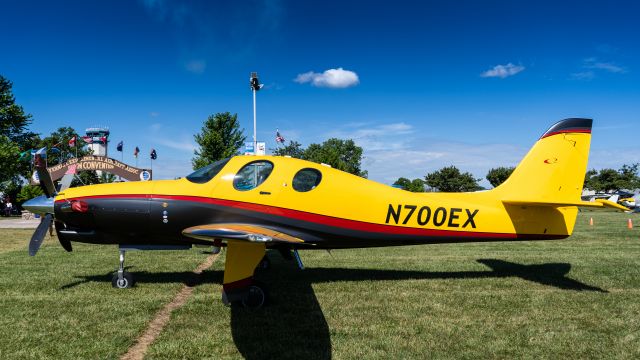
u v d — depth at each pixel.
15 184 41.22
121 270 6.53
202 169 6.57
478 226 6.95
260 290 5.54
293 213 6.30
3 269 7.95
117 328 4.62
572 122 7.21
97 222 6.31
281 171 6.36
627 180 66.38
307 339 4.38
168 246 6.72
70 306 5.45
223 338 4.38
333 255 10.07
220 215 6.21
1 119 41.62
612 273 7.77
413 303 5.72
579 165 7.21
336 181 6.53
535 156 7.20
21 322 4.81
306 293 6.27
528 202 6.66
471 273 7.83
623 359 3.96
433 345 4.24
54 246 11.43
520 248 11.37
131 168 32.84
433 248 11.41
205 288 6.54
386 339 4.39
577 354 4.06
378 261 9.16
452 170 74.94
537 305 5.64
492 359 3.93
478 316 5.18
